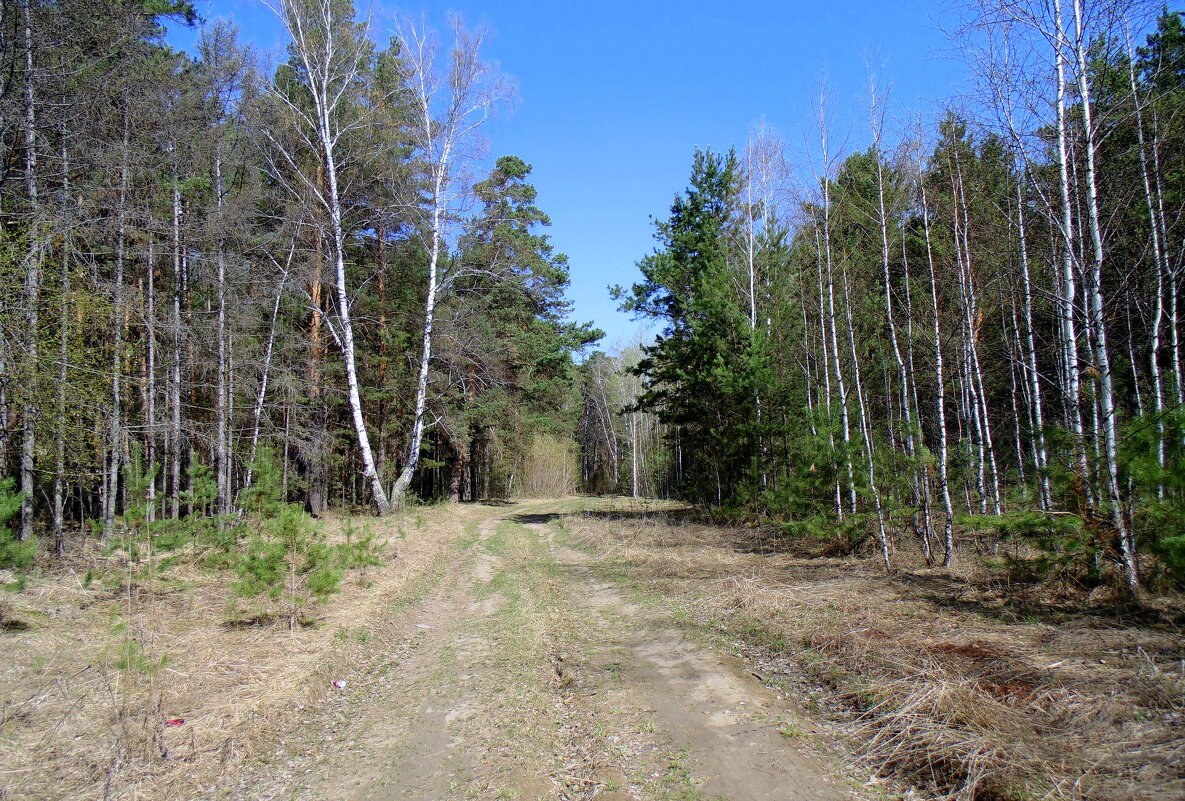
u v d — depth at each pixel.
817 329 15.93
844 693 5.79
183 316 15.37
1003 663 5.57
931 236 12.07
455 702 6.54
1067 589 7.44
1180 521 6.24
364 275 25.20
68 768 4.86
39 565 10.62
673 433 22.22
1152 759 3.85
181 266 16.16
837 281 13.55
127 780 4.75
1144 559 7.12
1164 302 11.95
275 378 18.64
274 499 8.87
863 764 4.66
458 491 42.78
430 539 18.67
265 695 6.40
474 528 24.55
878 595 8.70
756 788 4.49
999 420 18.73
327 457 22.73
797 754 4.92
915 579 9.48
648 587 11.37
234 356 17.17
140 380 13.71
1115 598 6.88
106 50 12.50
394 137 21.50
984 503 12.20
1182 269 9.03
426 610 10.73
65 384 10.52
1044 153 8.59
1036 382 9.88
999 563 8.72
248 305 17.11
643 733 5.54
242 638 8.20
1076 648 5.74
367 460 20.80
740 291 18.30
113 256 14.48
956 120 10.61
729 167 22.28
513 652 8.08
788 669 6.68
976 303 12.31
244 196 16.25
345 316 20.47
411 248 25.12
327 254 21.33
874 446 11.84
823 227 13.02
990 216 11.18
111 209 13.03
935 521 12.85
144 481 8.79
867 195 12.91
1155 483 6.32
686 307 20.42
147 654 6.79
